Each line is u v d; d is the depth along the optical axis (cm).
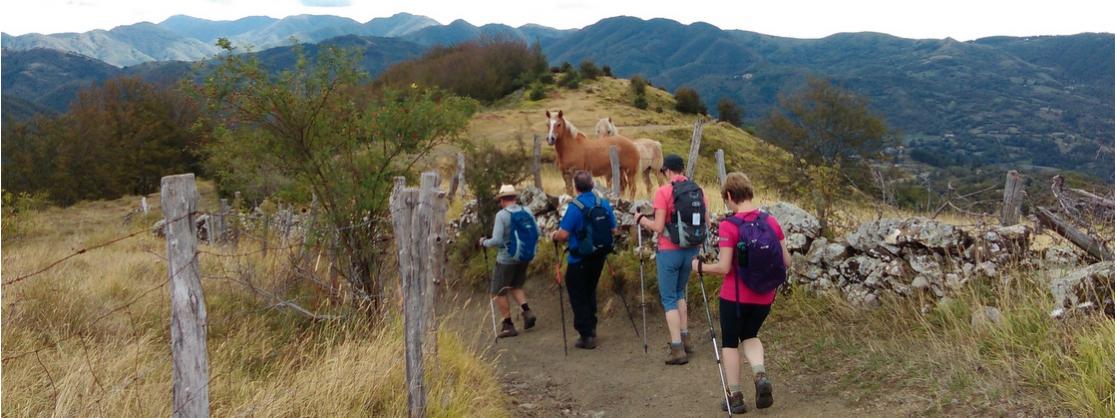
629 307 787
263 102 684
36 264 978
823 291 680
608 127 1477
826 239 733
